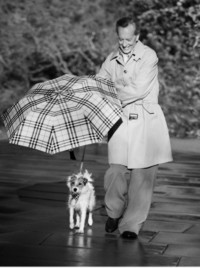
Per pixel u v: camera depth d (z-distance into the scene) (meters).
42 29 26.25
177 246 8.16
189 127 23.86
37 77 26.41
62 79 8.68
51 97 8.26
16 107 8.37
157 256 7.63
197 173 15.01
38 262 7.21
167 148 8.62
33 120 8.04
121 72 8.53
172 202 11.35
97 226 9.20
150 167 8.54
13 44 26.36
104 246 8.02
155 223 9.55
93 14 25.95
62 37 26.12
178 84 23.97
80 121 8.02
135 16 25.05
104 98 8.18
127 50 8.45
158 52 24.16
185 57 23.91
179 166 16.20
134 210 8.48
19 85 26.34
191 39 23.80
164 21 24.12
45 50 26.23
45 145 7.91
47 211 10.28
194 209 10.74
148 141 8.46
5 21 26.48
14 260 7.28
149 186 8.53
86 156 17.81
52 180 13.52
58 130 7.96
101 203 11.13
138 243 8.23
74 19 26.08
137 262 7.34
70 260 7.34
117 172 8.62
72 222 8.98
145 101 8.55
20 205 10.75
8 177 13.83
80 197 8.73
